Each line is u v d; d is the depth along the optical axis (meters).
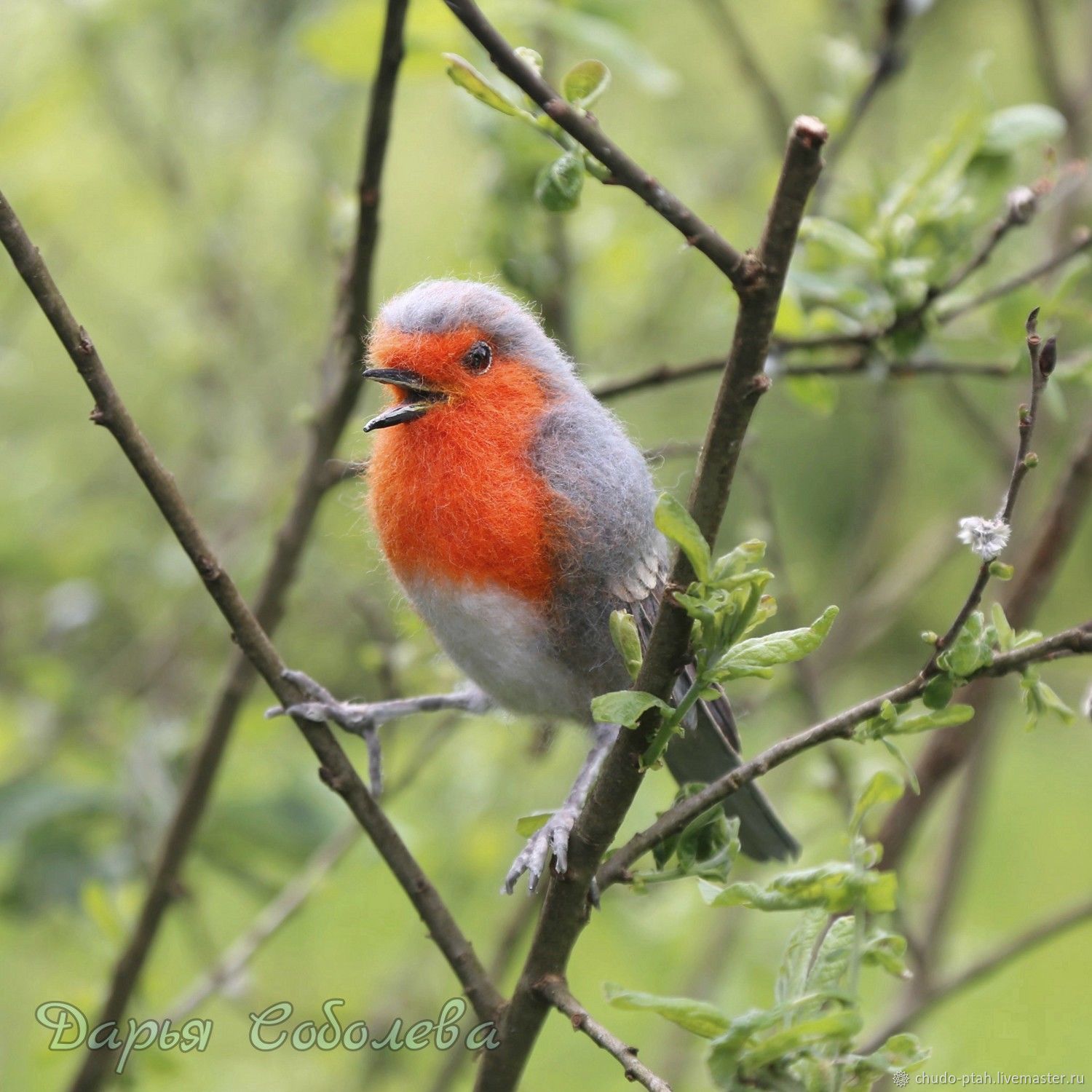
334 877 10.03
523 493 6.78
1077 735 24.50
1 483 13.34
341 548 13.09
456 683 8.95
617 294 12.38
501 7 8.86
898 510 16.56
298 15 13.14
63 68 13.36
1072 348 10.88
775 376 8.57
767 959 11.60
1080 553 26.80
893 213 8.29
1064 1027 16.09
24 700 11.73
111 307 15.10
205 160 14.53
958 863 10.72
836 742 9.34
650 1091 5.38
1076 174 9.06
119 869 9.66
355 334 8.23
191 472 14.39
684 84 15.05
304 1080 11.68
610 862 5.98
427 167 15.15
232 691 8.36
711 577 5.16
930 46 16.39
